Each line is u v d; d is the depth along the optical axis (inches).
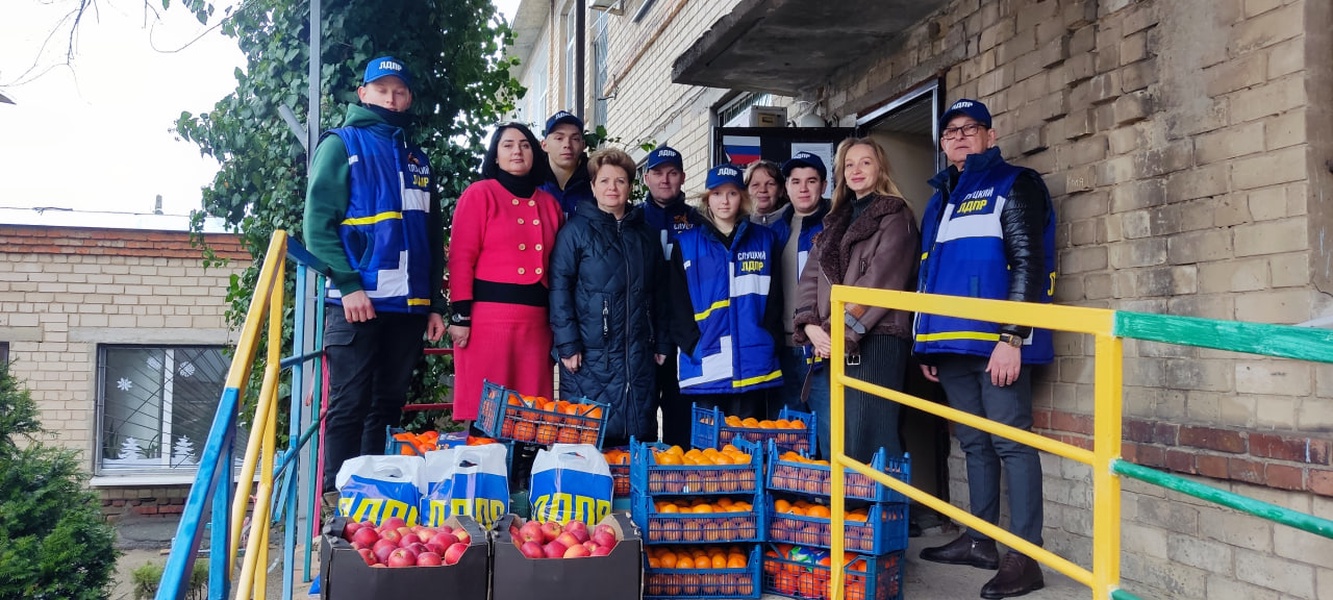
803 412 165.2
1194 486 58.2
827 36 197.3
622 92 461.4
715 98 323.9
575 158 183.8
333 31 232.2
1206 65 122.9
